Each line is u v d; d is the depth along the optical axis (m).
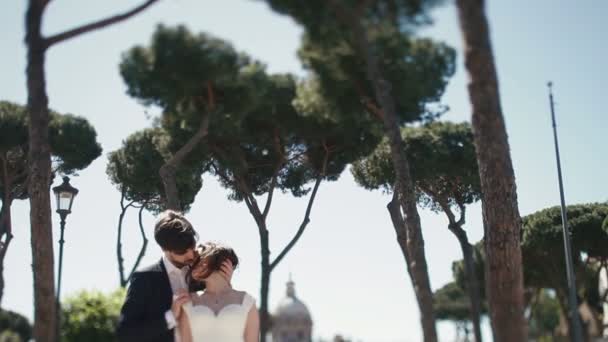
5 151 17.81
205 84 10.84
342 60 9.24
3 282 17.50
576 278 27.33
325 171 17.39
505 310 7.90
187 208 20.08
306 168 18.50
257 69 11.48
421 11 7.09
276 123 15.48
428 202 20.45
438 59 9.12
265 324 16.83
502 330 7.59
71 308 11.24
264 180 18.31
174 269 4.93
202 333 4.63
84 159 19.73
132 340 4.66
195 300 4.75
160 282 4.87
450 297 50.97
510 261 8.41
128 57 10.50
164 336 4.71
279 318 79.44
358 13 7.18
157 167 19.98
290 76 15.29
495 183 8.22
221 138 16.11
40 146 8.66
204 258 4.85
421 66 8.98
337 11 7.22
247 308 4.80
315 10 7.44
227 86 11.41
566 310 31.75
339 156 16.81
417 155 18.08
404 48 8.59
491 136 7.71
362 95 9.83
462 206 19.52
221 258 4.86
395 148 8.86
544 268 27.09
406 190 9.03
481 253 30.70
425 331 8.91
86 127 19.86
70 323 11.11
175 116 11.89
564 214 20.44
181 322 4.74
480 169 8.27
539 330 56.72
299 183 18.77
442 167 18.11
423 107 9.96
